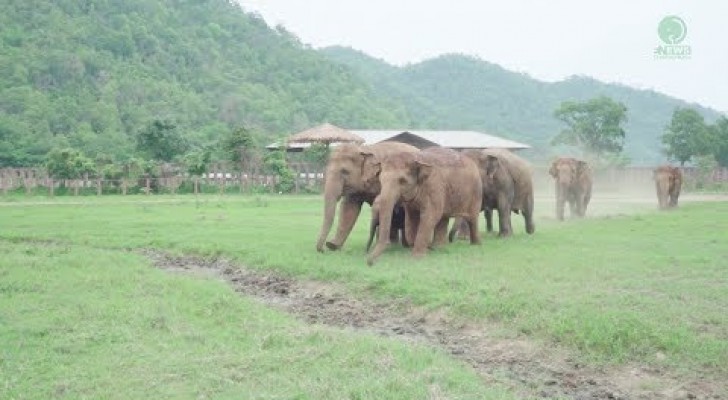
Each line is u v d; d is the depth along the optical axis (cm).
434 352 1004
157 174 5122
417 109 13400
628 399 867
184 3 11462
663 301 1158
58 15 9250
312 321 1232
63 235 2255
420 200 1664
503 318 1123
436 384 841
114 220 2711
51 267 1600
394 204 1609
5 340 1008
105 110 7544
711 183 6397
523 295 1204
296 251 1781
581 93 16850
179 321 1124
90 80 8325
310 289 1461
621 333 998
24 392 806
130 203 3894
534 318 1089
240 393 812
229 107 8856
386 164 1641
